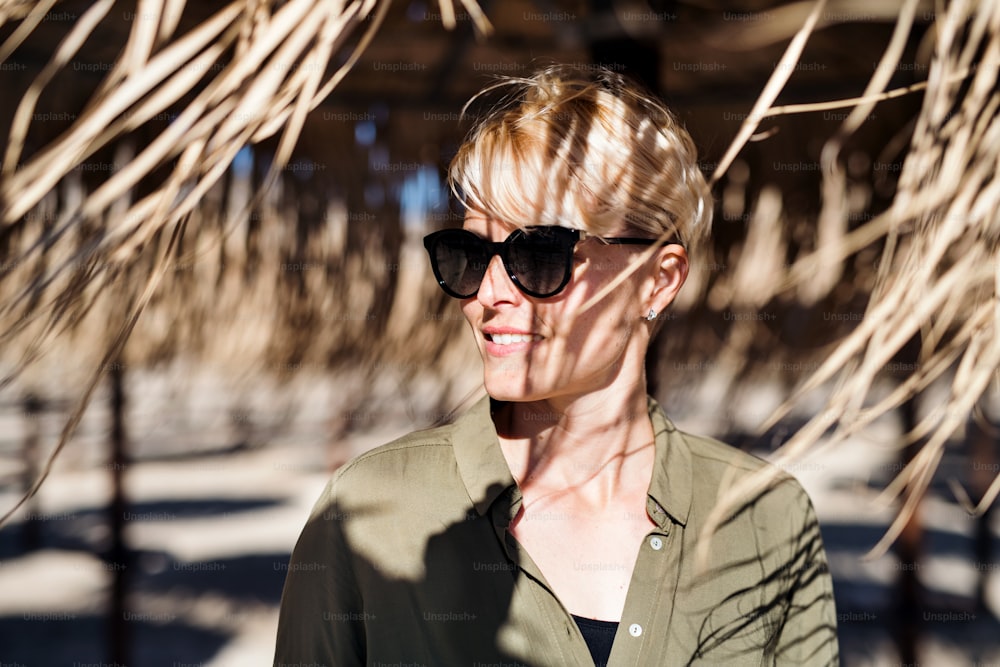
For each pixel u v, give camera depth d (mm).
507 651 1046
